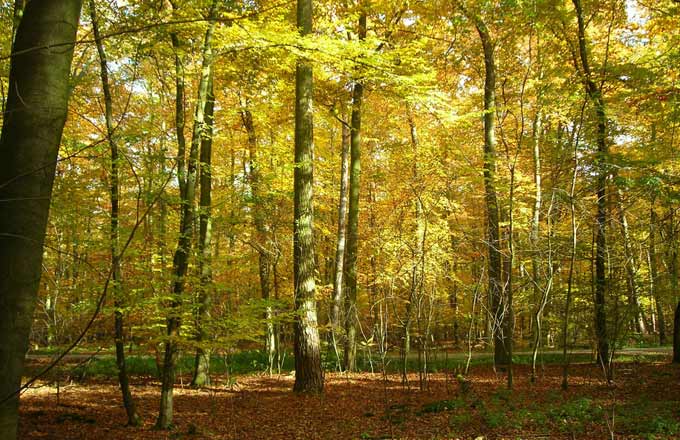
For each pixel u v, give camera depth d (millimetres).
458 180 16172
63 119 2574
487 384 11047
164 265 8289
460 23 13227
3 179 2393
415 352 19016
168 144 8109
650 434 6195
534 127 15766
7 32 6824
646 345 19562
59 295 8797
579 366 13336
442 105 10047
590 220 10328
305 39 7855
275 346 15570
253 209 12320
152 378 13070
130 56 6973
